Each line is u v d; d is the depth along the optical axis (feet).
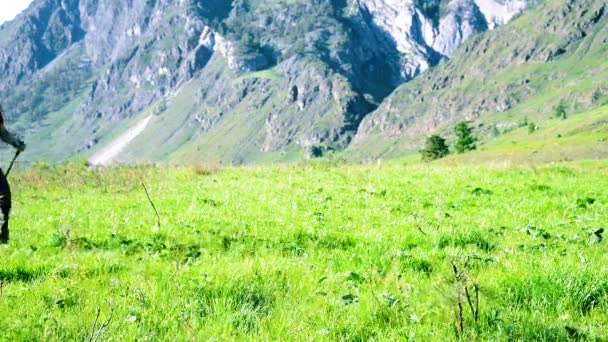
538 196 57.67
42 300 22.98
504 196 57.82
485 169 90.74
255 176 87.40
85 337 18.29
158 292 24.03
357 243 34.60
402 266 28.91
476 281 24.59
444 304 21.53
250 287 24.23
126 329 19.88
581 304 22.06
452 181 72.02
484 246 33.94
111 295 23.77
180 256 31.35
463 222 41.88
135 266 29.01
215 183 76.23
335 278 26.63
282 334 19.60
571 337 19.24
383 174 85.25
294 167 104.63
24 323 20.35
